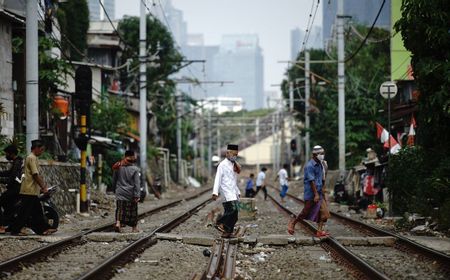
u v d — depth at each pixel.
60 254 17.77
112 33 67.81
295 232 25.77
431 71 24.56
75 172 36.91
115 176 22.80
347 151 64.31
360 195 40.84
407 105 47.81
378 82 65.00
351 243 20.70
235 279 14.14
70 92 49.00
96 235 20.98
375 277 13.61
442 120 25.75
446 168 26.66
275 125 141.38
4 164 26.42
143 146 54.09
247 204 32.03
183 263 16.52
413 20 24.64
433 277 14.56
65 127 46.59
